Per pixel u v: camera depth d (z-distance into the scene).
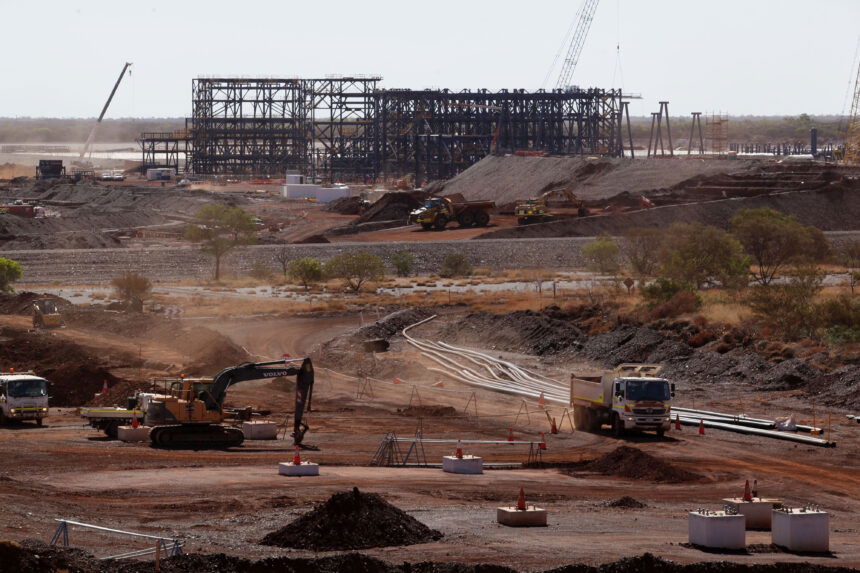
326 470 65.25
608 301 163.00
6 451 69.31
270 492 56.84
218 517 49.00
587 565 37.38
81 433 80.25
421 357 130.00
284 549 41.28
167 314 168.75
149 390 87.31
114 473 62.19
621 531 47.47
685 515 53.09
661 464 66.94
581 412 87.81
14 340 122.19
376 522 43.47
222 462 67.81
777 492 62.41
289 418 90.50
